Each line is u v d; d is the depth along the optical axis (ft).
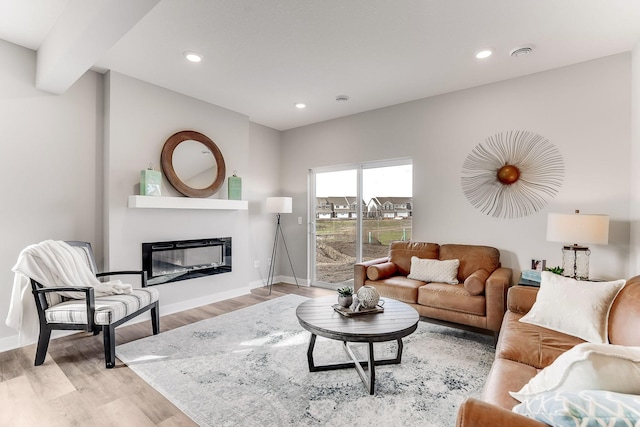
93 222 10.57
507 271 10.11
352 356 8.01
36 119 9.40
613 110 9.43
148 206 10.80
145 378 7.25
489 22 7.83
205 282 13.26
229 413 5.99
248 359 8.19
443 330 10.41
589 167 9.78
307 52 9.36
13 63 9.00
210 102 13.51
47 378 7.24
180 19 7.73
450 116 12.39
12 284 8.91
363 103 13.69
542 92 10.55
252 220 16.51
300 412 6.01
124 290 9.09
